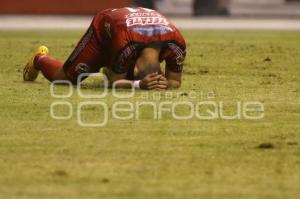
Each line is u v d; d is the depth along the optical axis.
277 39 42.44
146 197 12.00
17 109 18.66
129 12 20.67
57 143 15.49
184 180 13.01
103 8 80.06
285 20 76.44
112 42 20.44
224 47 33.62
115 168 13.73
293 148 15.32
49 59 22.22
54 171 13.47
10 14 79.56
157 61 20.62
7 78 23.89
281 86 22.94
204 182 12.91
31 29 56.62
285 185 12.80
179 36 20.80
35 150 14.95
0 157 14.45
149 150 15.01
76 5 79.88
